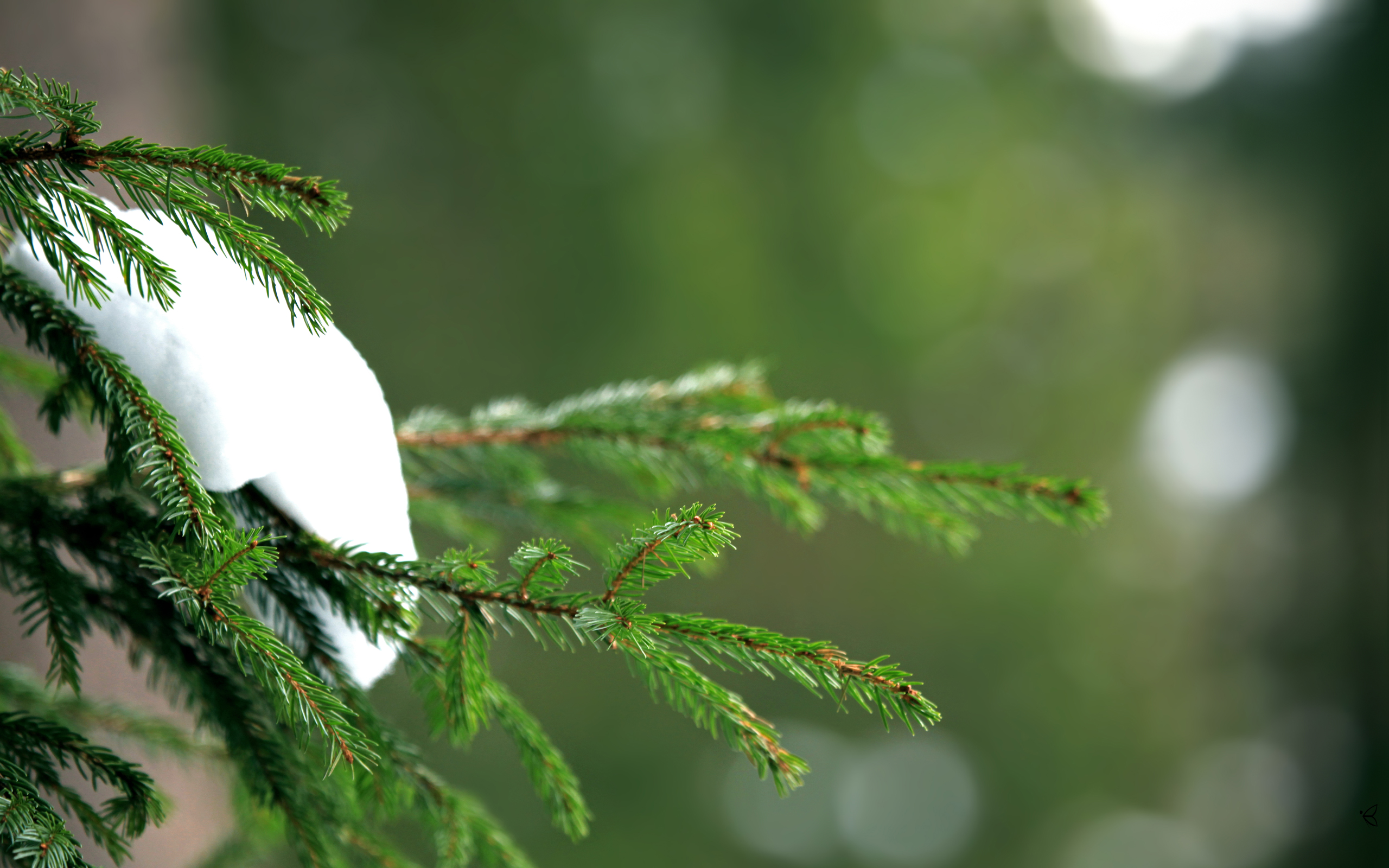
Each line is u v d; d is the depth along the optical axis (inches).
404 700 216.7
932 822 377.4
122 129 121.6
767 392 61.8
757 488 53.6
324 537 34.3
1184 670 415.2
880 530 389.4
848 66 418.0
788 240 410.6
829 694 31.5
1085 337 442.6
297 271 29.0
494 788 308.0
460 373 374.0
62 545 37.6
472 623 33.9
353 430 34.4
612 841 330.3
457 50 382.0
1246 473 440.8
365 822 45.8
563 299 386.3
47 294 31.3
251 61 351.3
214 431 31.3
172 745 53.1
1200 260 451.2
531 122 388.2
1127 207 447.2
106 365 30.9
